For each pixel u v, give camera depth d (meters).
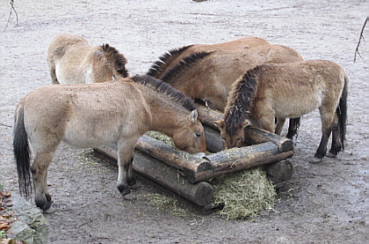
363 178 5.96
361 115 8.20
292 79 6.02
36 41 13.75
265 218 5.00
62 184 5.81
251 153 5.14
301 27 15.10
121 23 15.98
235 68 6.82
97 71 6.64
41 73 10.81
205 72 6.80
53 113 4.68
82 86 5.03
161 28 15.19
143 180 5.80
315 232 4.70
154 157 5.41
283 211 5.16
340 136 6.53
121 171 5.35
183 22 16.03
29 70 11.04
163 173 5.25
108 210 5.18
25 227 3.69
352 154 6.72
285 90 5.97
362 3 19.22
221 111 7.10
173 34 14.34
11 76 10.55
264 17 16.73
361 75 10.36
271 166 5.43
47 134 4.71
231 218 4.95
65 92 4.84
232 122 5.48
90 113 4.87
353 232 4.71
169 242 4.50
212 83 6.85
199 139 5.46
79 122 4.82
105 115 4.96
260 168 5.39
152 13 17.66
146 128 5.37
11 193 4.32
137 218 5.00
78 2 19.89
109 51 6.65
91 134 4.94
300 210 5.17
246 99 5.64
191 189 4.89
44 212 5.07
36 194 4.93
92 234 4.66
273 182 5.45
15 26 15.69
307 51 12.21
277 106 6.03
